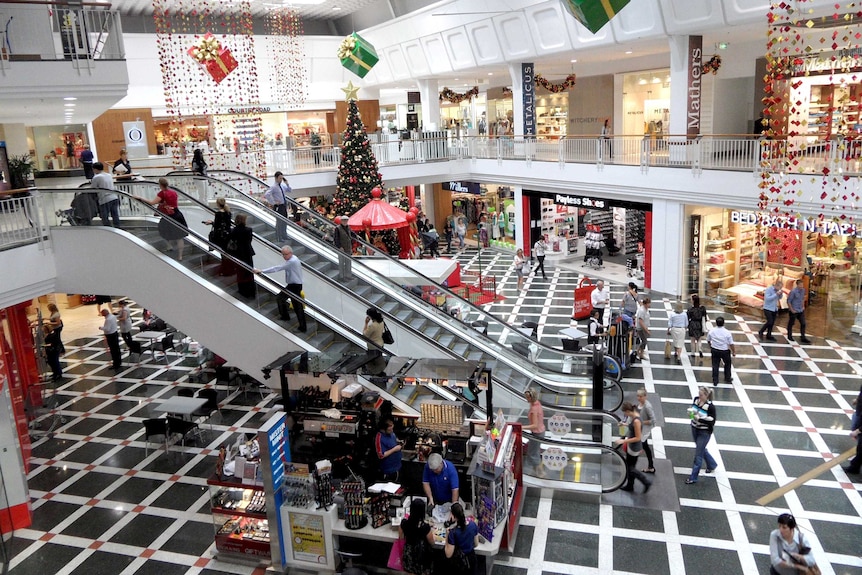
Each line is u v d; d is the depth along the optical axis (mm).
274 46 25422
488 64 21297
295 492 7270
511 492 7629
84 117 16172
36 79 9719
